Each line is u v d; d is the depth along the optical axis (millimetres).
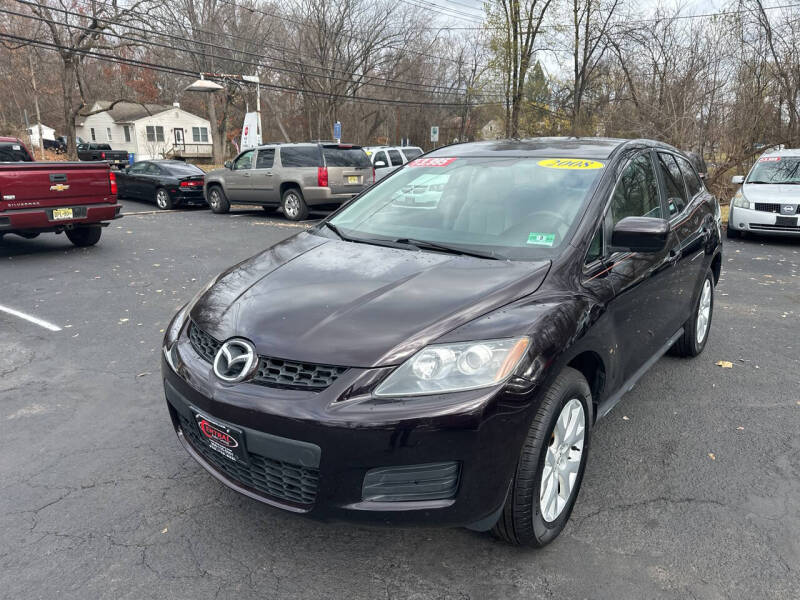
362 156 14766
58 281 7520
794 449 3500
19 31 37125
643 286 3314
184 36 38438
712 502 2984
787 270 8617
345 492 2205
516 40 25859
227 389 2365
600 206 3166
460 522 2264
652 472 3252
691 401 4145
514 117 27047
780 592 2375
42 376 4523
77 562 2529
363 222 3629
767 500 3000
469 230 3271
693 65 17938
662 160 4234
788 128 16562
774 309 6516
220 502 2967
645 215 3668
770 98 16812
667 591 2381
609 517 2859
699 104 17594
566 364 2520
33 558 2549
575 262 2861
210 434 2447
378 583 2424
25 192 8422
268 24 42312
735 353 5117
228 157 56969
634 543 2670
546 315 2465
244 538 2697
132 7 31828
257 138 26141
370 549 2629
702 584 2418
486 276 2713
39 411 3943
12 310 6234
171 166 17188
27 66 41188
